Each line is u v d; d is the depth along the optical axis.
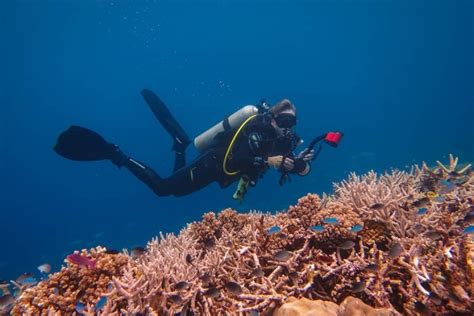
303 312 3.07
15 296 4.84
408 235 4.33
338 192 6.78
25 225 43.91
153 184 7.46
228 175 6.47
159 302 3.67
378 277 3.69
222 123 6.87
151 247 5.73
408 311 3.50
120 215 39.75
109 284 3.88
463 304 3.38
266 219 5.50
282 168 5.60
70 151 7.42
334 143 5.49
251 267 4.24
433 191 6.48
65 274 4.11
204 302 3.75
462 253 3.72
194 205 31.70
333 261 4.02
